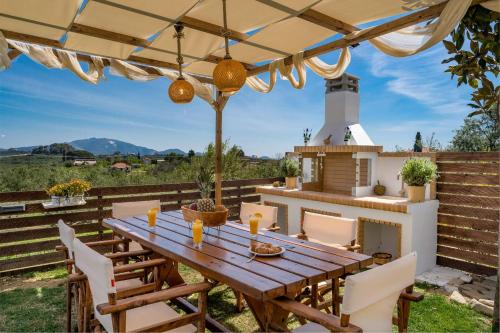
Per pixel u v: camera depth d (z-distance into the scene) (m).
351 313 1.52
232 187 5.95
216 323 2.62
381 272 1.64
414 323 2.91
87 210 4.89
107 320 1.92
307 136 5.95
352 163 4.89
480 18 2.25
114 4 2.74
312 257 2.30
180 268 4.40
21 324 2.97
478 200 4.00
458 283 3.75
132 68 4.27
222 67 2.59
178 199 5.57
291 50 3.83
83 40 3.43
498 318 2.13
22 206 4.36
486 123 6.39
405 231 3.95
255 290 1.73
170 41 3.58
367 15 2.93
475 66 2.33
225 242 2.71
